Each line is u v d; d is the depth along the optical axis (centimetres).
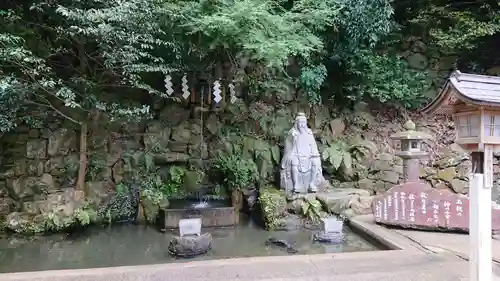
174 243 492
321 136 838
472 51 859
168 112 811
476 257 295
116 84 700
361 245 519
